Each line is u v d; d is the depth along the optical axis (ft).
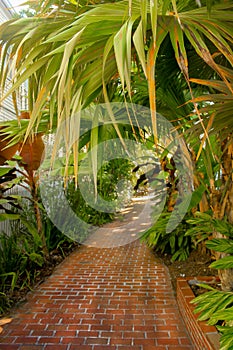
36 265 12.68
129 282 11.30
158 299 9.72
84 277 11.94
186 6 4.73
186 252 12.96
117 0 5.30
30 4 5.65
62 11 5.19
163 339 7.36
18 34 4.32
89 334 7.66
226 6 4.08
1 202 10.53
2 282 9.99
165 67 6.44
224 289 7.32
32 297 10.01
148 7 3.55
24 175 11.64
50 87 3.75
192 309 7.20
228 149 7.00
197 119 5.62
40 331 7.81
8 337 7.52
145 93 7.63
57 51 3.39
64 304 9.46
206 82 4.45
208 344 5.48
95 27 3.47
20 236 12.92
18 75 3.82
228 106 4.75
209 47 5.24
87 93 3.95
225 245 6.24
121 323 8.21
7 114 18.62
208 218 7.50
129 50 3.05
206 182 9.05
